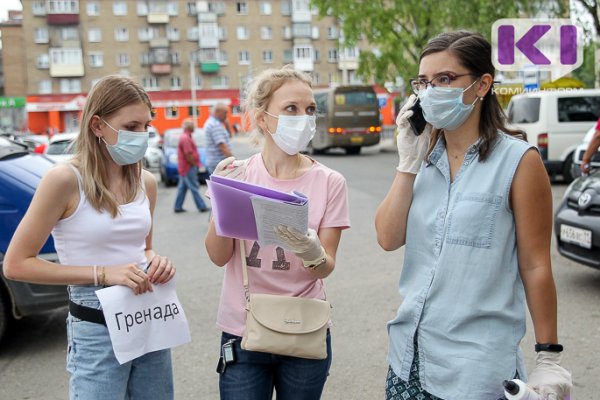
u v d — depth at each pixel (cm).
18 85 6769
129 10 6575
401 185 221
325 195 250
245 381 247
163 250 857
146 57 6675
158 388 261
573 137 1410
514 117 1477
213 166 1017
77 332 247
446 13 2033
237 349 249
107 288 243
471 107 207
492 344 201
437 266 207
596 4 1415
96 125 243
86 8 6481
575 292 592
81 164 244
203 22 6681
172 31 6688
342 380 421
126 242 251
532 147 204
